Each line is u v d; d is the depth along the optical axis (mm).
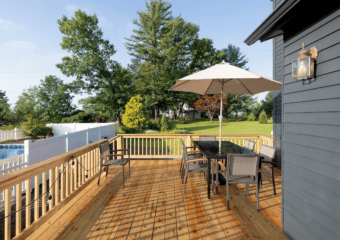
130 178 4586
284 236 2318
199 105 27062
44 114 25984
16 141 14602
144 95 25469
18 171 2191
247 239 2250
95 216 2789
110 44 24016
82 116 24688
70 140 7363
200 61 29328
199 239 2240
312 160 1913
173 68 27172
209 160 3420
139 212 2908
